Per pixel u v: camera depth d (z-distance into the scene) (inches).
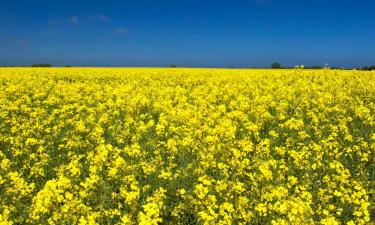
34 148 479.8
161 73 1508.4
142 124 553.9
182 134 520.1
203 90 900.6
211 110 657.6
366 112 615.5
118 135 517.7
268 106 729.0
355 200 309.9
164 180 365.7
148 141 485.7
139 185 356.5
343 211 315.3
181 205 303.4
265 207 285.9
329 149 463.5
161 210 303.9
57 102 795.4
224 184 323.3
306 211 275.4
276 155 459.5
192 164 399.2
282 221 264.7
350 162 435.5
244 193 333.1
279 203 284.5
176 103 796.0
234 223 287.0
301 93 861.2
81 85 995.9
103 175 370.9
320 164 392.8
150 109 716.7
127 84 1072.2
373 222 295.0
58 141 509.0
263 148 437.4
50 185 287.0
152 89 940.6
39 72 1608.0
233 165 385.1
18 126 576.4
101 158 367.2
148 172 375.6
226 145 447.2
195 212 301.7
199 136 485.4
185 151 444.5
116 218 299.4
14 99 865.5
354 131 555.2
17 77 1268.5
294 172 398.3
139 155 416.2
